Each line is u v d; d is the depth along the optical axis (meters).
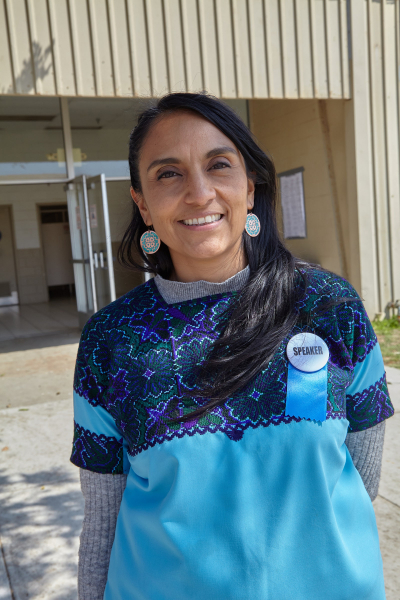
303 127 7.88
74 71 5.70
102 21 5.73
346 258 7.67
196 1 6.02
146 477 1.02
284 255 1.15
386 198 7.36
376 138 7.22
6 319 11.11
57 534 2.78
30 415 4.55
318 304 1.05
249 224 1.15
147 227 1.25
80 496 3.16
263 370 0.98
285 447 0.94
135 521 1.01
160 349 1.03
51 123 7.28
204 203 1.02
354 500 1.02
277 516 0.93
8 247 14.10
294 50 6.52
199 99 1.04
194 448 0.95
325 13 6.62
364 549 1.01
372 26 6.98
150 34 5.89
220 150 1.02
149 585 0.97
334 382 1.00
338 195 7.58
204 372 1.00
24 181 7.25
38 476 3.43
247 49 6.29
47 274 15.25
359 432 1.09
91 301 7.86
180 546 0.93
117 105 7.45
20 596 2.33
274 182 1.18
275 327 1.00
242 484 0.93
